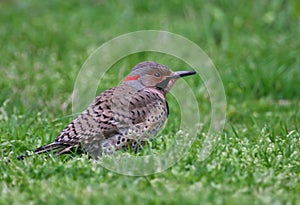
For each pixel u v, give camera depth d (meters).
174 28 19.02
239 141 10.84
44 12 21.27
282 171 9.52
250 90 15.41
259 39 18.11
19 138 11.13
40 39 18.09
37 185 8.77
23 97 14.07
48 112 13.30
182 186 8.73
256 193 8.60
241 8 19.91
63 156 10.11
